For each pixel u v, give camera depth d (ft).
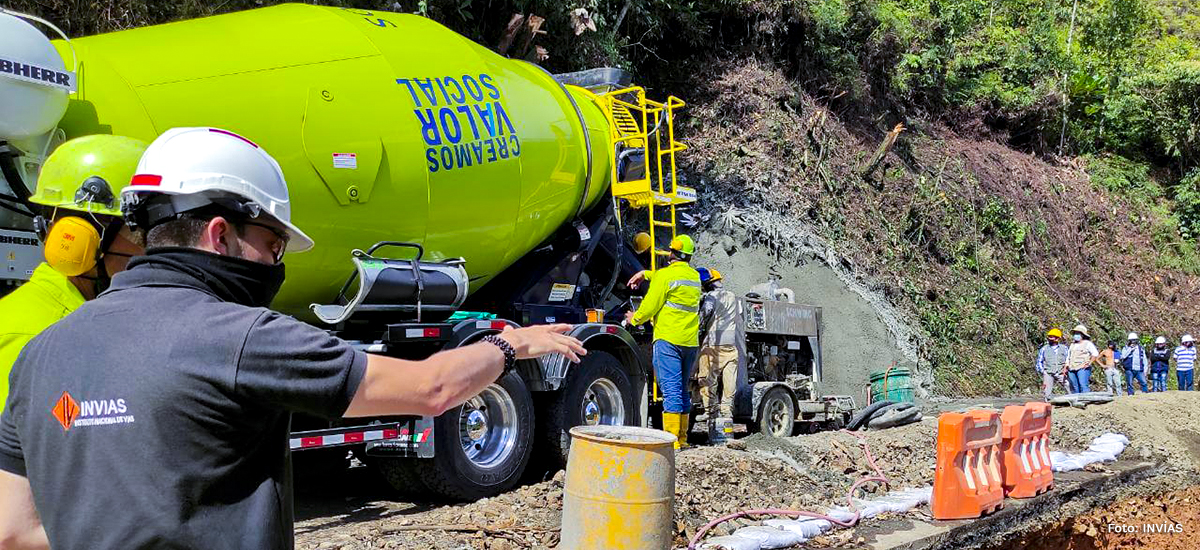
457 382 7.03
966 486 21.85
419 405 6.76
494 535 17.53
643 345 29.96
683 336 27.48
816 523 19.74
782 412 33.83
